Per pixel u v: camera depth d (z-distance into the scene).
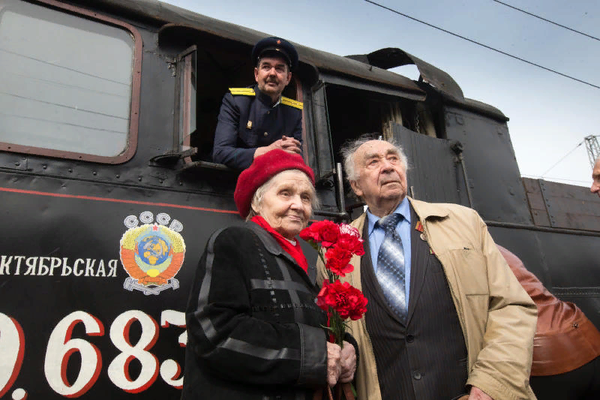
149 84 2.19
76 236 1.73
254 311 1.15
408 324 1.50
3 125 1.76
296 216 1.40
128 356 1.67
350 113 4.07
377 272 1.67
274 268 1.25
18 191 1.70
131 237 1.84
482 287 1.55
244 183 1.47
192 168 2.09
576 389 2.24
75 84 1.99
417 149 3.22
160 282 1.84
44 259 1.64
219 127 2.33
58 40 2.00
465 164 3.57
